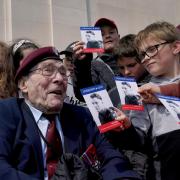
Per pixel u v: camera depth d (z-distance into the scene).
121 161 2.29
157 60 2.38
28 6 5.34
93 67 3.52
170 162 2.20
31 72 2.32
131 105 2.26
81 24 5.84
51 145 2.24
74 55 3.21
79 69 3.23
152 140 2.31
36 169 2.17
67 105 2.50
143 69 3.02
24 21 5.27
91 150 2.31
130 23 6.46
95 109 2.19
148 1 6.70
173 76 2.42
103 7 6.15
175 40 2.40
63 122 2.40
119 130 2.25
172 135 2.22
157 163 2.26
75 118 2.44
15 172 2.05
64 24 5.66
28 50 2.90
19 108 2.35
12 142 2.21
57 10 5.62
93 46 3.12
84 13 5.90
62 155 2.16
